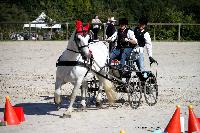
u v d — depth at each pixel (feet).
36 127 31.12
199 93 45.57
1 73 61.26
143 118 34.04
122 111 36.76
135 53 39.27
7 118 32.32
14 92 46.57
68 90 47.70
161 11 134.41
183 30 124.47
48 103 40.63
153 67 67.26
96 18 85.66
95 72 36.27
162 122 32.65
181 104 39.75
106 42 41.32
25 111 36.96
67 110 34.47
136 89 38.58
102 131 29.78
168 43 112.78
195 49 97.71
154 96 42.06
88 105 39.37
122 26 39.86
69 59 33.83
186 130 30.22
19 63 73.05
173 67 67.26
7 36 130.00
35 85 51.08
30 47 102.94
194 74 59.93
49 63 72.69
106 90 37.63
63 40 124.06
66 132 29.58
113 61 39.93
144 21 40.22
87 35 33.86
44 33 130.72
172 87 49.21
